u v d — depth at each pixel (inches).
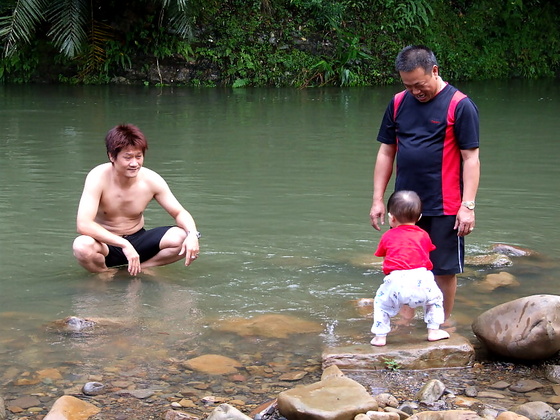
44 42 629.6
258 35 666.2
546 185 281.4
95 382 127.7
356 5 705.0
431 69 143.3
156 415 117.8
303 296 173.2
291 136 385.7
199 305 167.6
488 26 761.6
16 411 119.3
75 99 523.2
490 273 188.2
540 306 134.5
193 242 187.8
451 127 145.5
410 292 139.3
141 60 637.9
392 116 153.7
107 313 162.4
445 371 134.2
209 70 647.1
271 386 128.9
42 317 159.8
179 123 424.8
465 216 145.9
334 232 222.1
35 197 255.0
